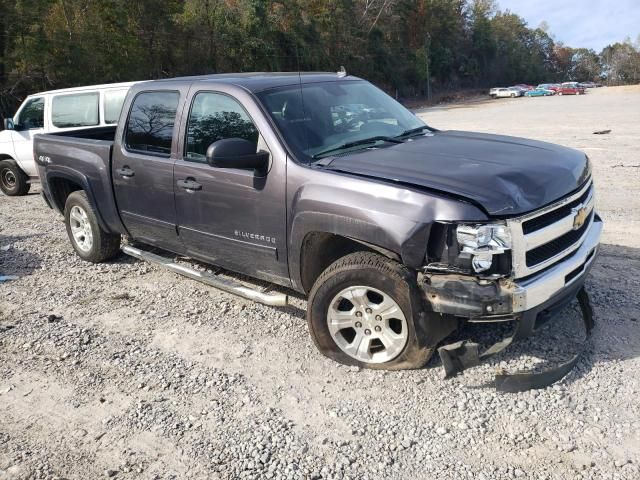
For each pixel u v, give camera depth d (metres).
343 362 4.06
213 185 4.54
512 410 3.48
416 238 3.43
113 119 9.78
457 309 3.41
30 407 3.84
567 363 3.67
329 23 56.69
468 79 98.44
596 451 3.10
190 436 3.44
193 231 4.89
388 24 71.56
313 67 53.69
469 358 3.62
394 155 4.02
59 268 6.44
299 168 4.01
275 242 4.25
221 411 3.66
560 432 3.26
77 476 3.16
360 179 3.70
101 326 4.95
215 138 4.57
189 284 5.77
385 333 3.84
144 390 3.95
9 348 4.64
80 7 30.89
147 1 34.66
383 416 3.51
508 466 3.04
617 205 8.22
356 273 3.74
